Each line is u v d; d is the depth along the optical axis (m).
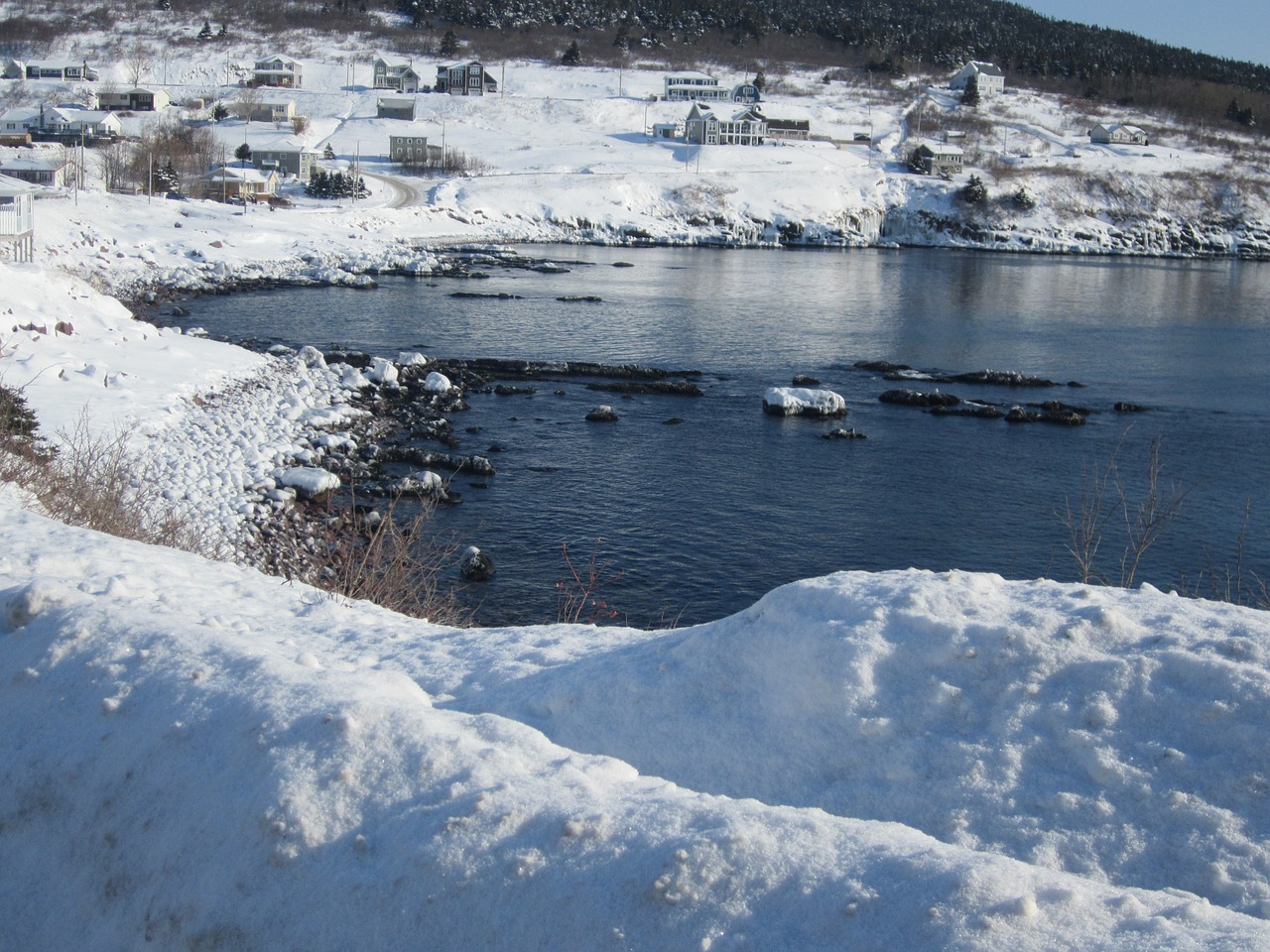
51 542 9.26
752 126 112.25
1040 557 20.80
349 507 21.39
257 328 41.34
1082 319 54.00
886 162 110.25
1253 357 43.75
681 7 173.62
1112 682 4.85
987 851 4.38
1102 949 3.24
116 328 31.83
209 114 108.06
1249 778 4.36
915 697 5.04
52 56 130.62
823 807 4.78
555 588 18.53
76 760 4.72
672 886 3.62
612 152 106.00
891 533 22.08
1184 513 23.55
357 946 3.74
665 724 5.40
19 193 42.81
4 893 4.48
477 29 159.75
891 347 43.84
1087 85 153.75
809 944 3.41
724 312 51.50
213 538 17.44
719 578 19.50
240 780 4.33
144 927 4.12
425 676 6.54
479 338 41.72
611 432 28.83
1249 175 113.12
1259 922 3.46
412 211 80.94
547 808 4.04
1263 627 5.07
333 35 148.25
